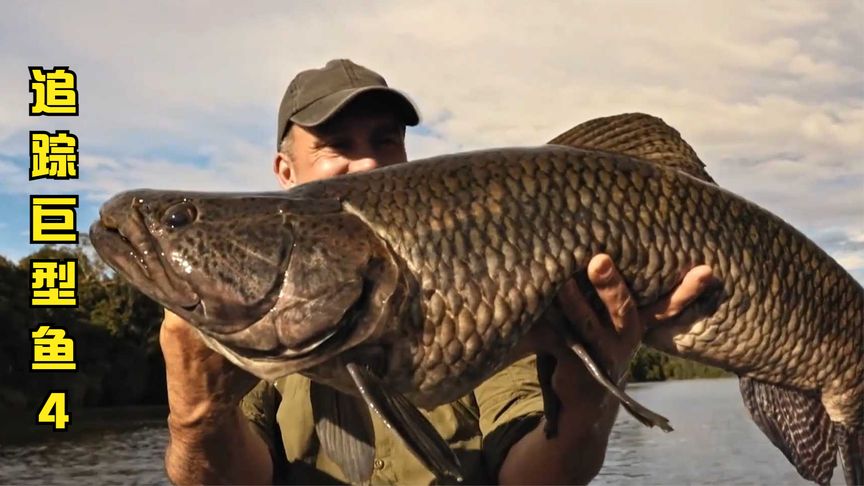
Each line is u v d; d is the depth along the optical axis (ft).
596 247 2.79
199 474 3.06
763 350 3.12
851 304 3.27
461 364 2.72
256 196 2.80
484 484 3.35
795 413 3.28
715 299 2.99
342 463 2.83
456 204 2.74
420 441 2.56
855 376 3.27
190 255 2.72
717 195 3.04
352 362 2.65
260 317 2.69
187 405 2.86
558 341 2.83
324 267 2.67
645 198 2.89
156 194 2.81
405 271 2.68
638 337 2.85
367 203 2.74
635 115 3.11
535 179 2.81
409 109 4.04
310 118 3.95
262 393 3.47
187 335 2.76
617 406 3.07
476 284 2.69
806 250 3.19
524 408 3.41
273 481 3.34
